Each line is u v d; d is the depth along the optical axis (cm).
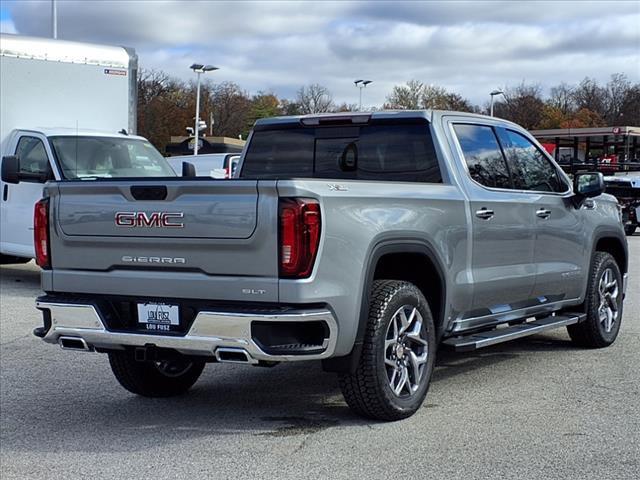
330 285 498
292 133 698
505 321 676
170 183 511
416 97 7969
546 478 457
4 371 734
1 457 507
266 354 487
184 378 649
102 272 545
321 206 493
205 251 505
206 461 493
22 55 1314
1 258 1518
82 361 774
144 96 8362
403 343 561
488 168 671
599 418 570
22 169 1224
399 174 644
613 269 823
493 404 607
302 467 479
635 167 2894
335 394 648
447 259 596
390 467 476
